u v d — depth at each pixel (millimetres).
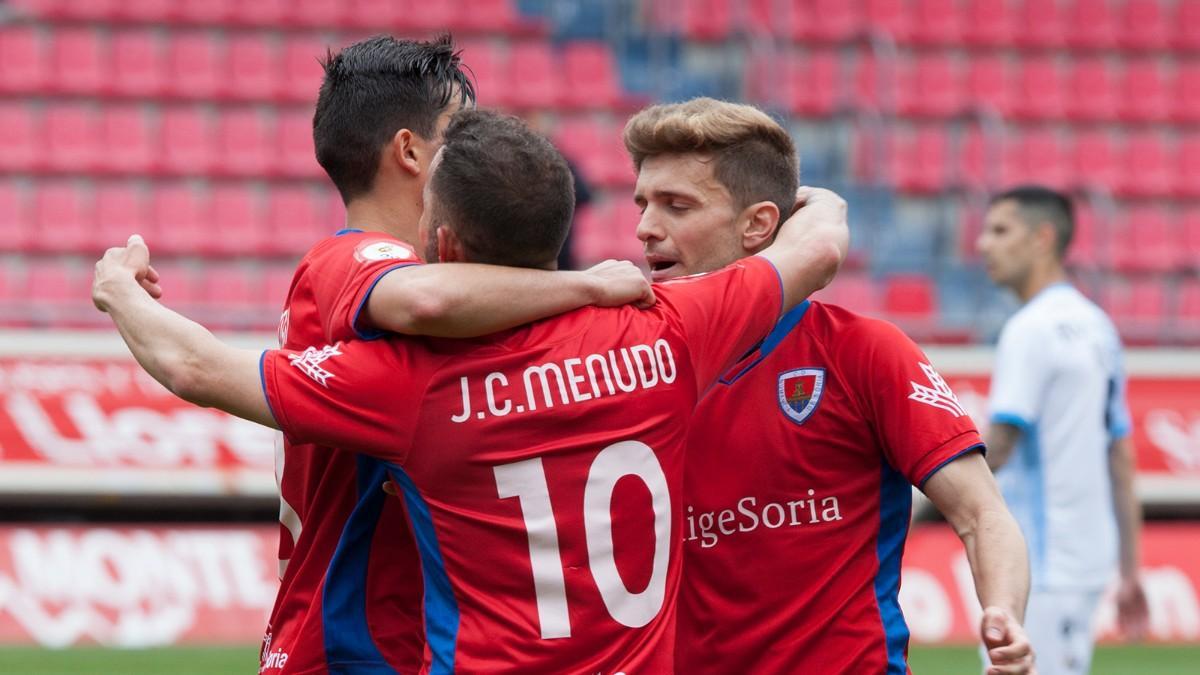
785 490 10398
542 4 51281
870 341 10484
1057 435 18969
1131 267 47156
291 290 10211
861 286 43500
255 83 48438
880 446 10508
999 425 18984
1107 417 19703
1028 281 20672
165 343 9078
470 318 8914
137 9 48812
